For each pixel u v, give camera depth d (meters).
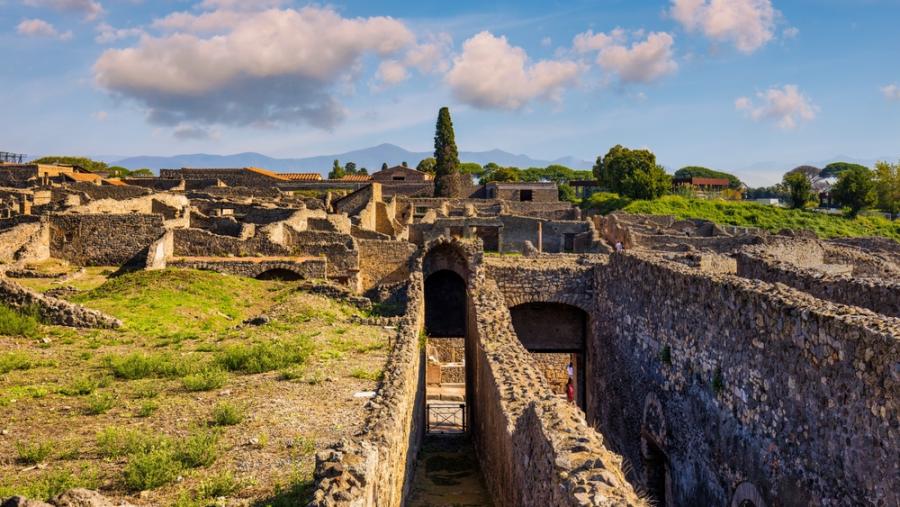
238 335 23.50
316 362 19.84
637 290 22.61
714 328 16.00
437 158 127.06
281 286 36.12
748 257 21.86
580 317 31.08
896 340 9.63
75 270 43.16
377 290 35.56
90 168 153.88
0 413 14.77
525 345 31.14
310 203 80.38
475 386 23.94
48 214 47.59
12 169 92.25
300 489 10.59
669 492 19.20
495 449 16.52
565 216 100.38
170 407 15.44
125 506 8.63
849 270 31.06
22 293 23.42
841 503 10.92
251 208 64.12
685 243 67.00
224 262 44.66
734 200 122.62
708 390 16.31
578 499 8.14
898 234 100.50
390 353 20.64
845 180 109.88
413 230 80.38
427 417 29.20
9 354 19.44
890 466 9.71
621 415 24.44
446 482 19.95
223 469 11.88
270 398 16.14
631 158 119.81
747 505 14.16
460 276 35.03
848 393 10.75
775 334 13.08
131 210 61.75
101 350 20.81
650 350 20.98
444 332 36.72
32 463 12.09
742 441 14.44
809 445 11.85
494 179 168.25
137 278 33.19
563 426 10.68
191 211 58.84
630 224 84.62
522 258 32.69
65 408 15.24
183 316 27.64
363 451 10.58
